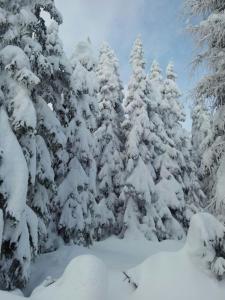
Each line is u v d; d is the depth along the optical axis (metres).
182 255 7.32
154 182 30.20
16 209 9.38
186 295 6.61
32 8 12.55
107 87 31.09
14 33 11.40
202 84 8.62
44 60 11.99
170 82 34.28
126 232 26.81
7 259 10.02
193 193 32.53
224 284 6.81
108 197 29.36
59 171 18.42
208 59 8.77
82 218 18.05
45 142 13.61
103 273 5.46
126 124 30.02
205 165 9.12
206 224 7.29
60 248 16.36
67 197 18.12
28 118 10.29
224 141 8.81
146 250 23.64
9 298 5.17
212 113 9.26
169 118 33.66
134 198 27.78
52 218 17.75
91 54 25.62
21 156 10.00
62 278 5.71
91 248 21.33
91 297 5.12
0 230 8.95
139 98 29.94
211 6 8.93
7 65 10.56
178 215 29.64
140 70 30.53
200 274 6.94
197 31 8.55
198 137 40.12
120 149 31.64
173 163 30.33
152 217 27.64
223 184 8.67
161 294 6.75
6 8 12.11
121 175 29.70
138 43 31.19
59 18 13.06
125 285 7.28
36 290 6.20
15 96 10.70
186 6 8.72
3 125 10.20
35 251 10.88
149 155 29.38
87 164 22.02
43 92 14.47
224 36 8.65
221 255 7.13
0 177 9.50
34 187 12.76
